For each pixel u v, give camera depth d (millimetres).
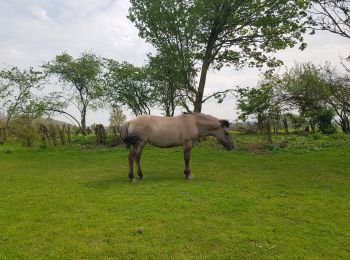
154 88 26156
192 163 15703
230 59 25312
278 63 25094
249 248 6191
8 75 28969
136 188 10719
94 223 7406
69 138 24391
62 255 5914
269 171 13703
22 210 8523
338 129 34344
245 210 8344
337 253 6016
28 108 29219
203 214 8016
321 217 7945
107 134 25922
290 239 6590
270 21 21672
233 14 21891
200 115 12344
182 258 5789
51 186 11336
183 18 22516
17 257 5867
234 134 28469
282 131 34062
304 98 23609
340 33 14117
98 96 33562
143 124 11688
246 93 22500
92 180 12305
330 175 12859
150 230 6977
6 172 14227
